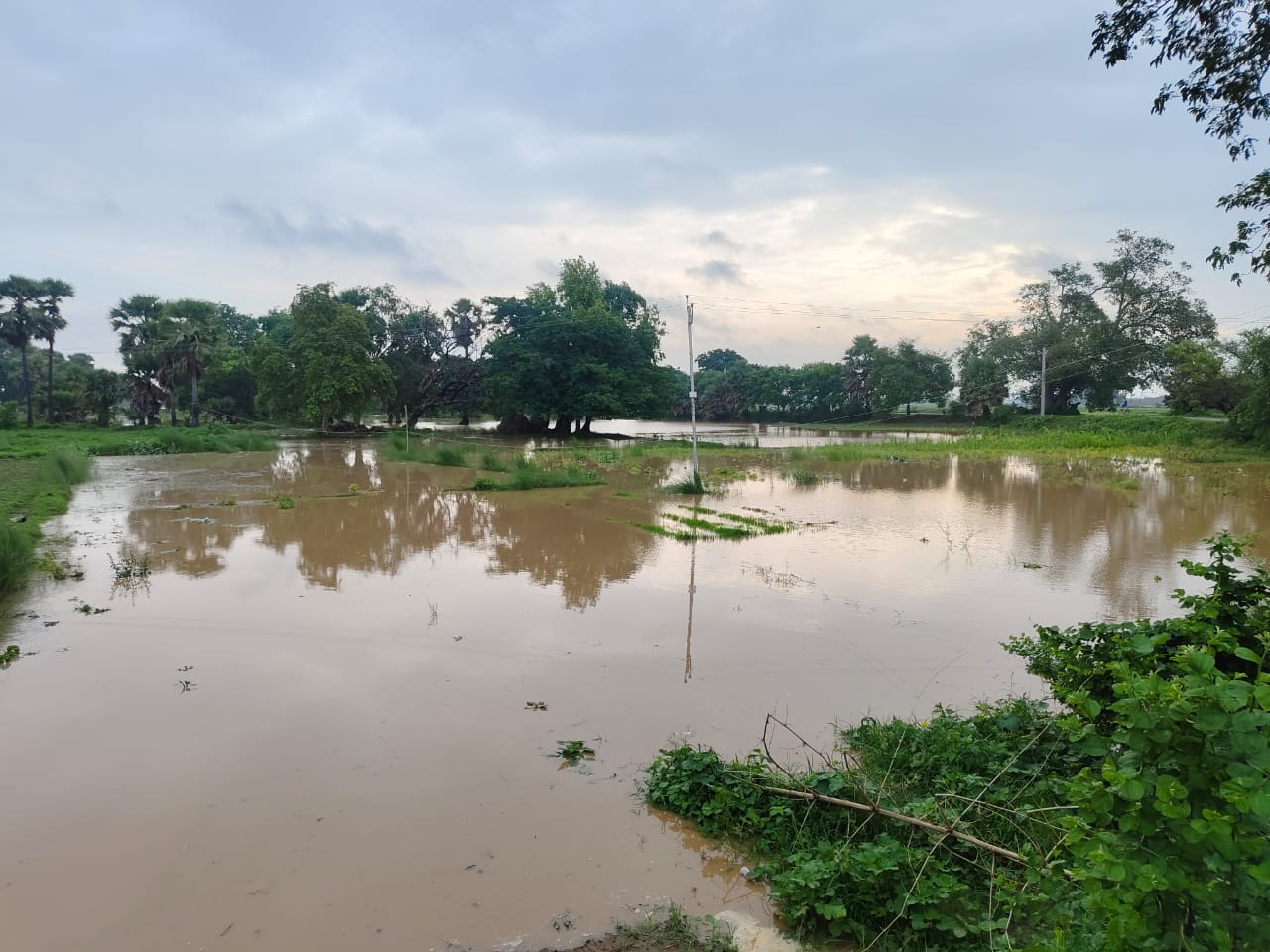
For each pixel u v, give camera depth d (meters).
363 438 47.06
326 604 9.95
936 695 6.98
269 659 7.95
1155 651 4.68
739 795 4.95
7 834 4.91
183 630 8.90
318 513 17.80
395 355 54.22
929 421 67.50
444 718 6.55
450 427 62.41
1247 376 38.19
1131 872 2.40
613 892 4.34
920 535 14.84
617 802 5.24
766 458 33.16
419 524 16.20
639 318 59.06
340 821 5.03
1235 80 6.90
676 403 88.12
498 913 4.16
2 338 55.25
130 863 4.61
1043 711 5.60
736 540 14.25
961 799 4.49
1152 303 49.66
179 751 5.98
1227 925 2.32
